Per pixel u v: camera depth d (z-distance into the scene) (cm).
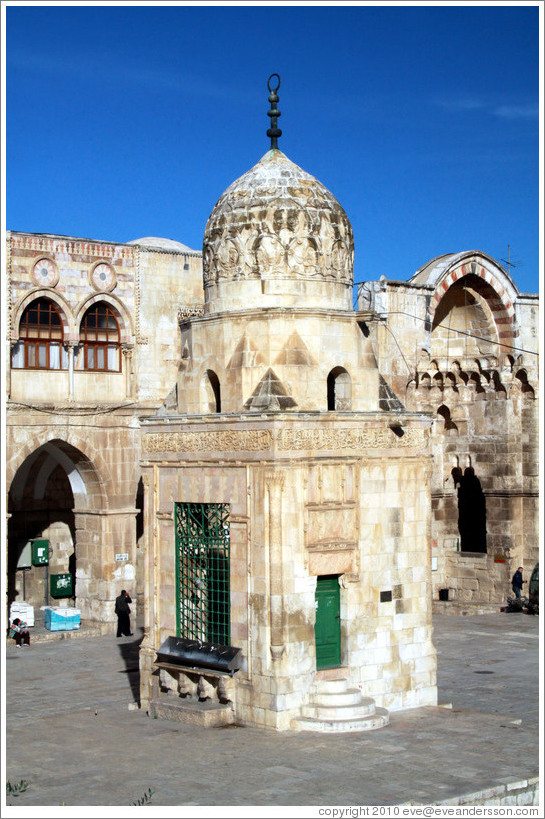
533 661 3644
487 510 5125
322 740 2420
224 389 2761
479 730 2517
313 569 2600
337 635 2688
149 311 4691
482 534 5331
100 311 4612
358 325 2817
